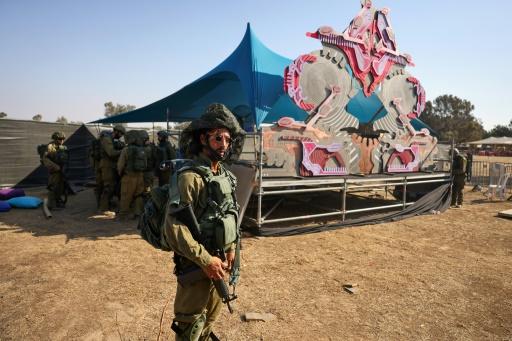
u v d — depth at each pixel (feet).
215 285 7.13
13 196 32.32
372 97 33.04
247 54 32.12
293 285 15.42
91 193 39.04
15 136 40.78
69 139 46.98
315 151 26.45
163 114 47.19
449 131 286.46
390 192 40.37
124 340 10.82
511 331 12.08
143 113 46.06
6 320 11.78
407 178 31.50
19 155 41.19
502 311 13.53
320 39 26.73
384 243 22.43
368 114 36.96
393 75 32.09
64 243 20.26
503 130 328.90
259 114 29.07
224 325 11.85
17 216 26.86
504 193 41.91
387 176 30.25
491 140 181.57
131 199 26.43
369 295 14.66
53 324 11.60
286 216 29.37
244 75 31.01
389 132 31.86
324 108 26.86
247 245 21.16
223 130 7.62
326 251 20.42
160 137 29.04
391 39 31.50
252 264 17.87
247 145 34.45
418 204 32.09
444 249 21.40
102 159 28.76
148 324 11.73
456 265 18.54
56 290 14.11
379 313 13.14
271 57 35.50
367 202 37.78
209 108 7.70
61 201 31.32
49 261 17.31
